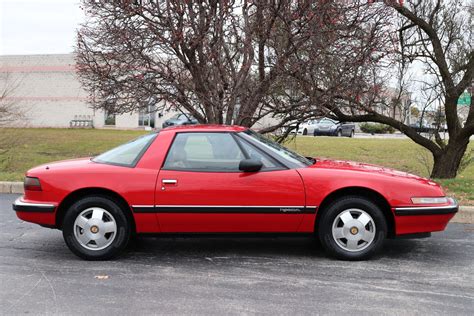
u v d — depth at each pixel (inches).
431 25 406.9
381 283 179.0
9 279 182.7
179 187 197.9
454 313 152.6
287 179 197.8
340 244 202.1
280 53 307.6
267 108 349.4
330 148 868.0
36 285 176.4
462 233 254.5
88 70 328.2
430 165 599.5
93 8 308.2
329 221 200.2
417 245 230.7
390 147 903.1
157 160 202.7
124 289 172.6
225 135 207.3
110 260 205.5
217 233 201.6
